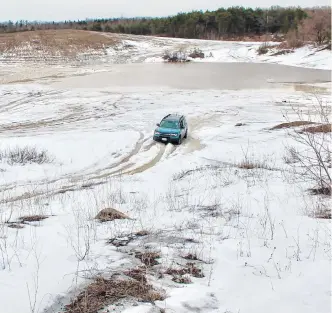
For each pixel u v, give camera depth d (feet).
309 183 42.22
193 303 17.12
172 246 24.77
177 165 65.57
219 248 24.27
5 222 30.27
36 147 74.64
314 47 263.90
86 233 27.02
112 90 158.40
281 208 33.45
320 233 26.03
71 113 117.80
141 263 21.90
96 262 21.57
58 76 196.44
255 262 21.89
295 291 17.95
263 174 50.01
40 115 114.93
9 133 93.30
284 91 157.48
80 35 322.96
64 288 18.13
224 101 138.41
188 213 33.96
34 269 19.88
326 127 72.13
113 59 268.00
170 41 347.15
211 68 235.61
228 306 16.83
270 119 107.86
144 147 81.51
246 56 283.59
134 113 118.01
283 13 401.49
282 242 24.90
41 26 476.54
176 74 207.72
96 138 84.94
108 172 65.26
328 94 147.74
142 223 30.27
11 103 131.34
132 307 16.79
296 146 65.31
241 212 33.14
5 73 200.85
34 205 39.14
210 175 53.62
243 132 90.17
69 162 68.80
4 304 16.01
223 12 411.75
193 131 98.17
